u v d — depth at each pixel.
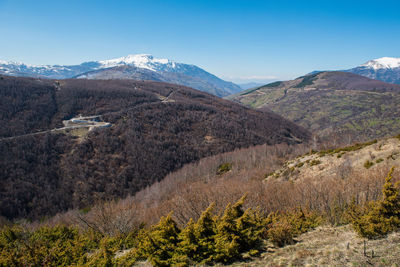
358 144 38.25
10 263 13.75
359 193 18.75
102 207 24.97
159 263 12.33
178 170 85.44
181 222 21.89
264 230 15.02
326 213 17.55
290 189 26.98
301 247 12.88
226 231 13.19
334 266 10.34
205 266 12.17
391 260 9.91
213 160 83.56
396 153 27.06
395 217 12.38
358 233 12.67
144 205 52.00
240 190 30.98
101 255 14.84
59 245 17.59
